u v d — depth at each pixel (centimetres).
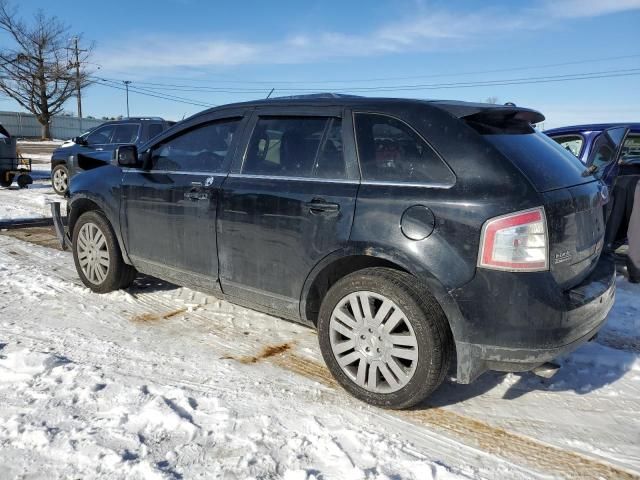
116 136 1168
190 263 394
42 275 542
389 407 295
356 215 298
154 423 272
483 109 294
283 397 309
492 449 266
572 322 267
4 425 265
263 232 341
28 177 1422
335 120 328
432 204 274
